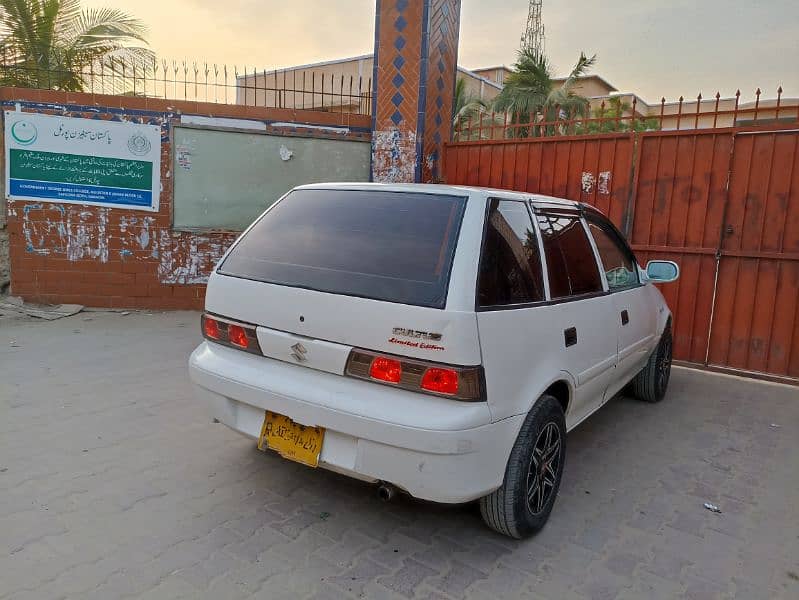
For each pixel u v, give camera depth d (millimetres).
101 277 8352
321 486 3697
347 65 22406
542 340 3164
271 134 8500
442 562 3016
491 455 2791
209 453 4059
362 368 2795
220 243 8570
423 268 2859
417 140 8359
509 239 3178
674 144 6914
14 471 3662
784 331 6426
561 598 2799
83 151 8047
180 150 8297
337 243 3189
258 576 2814
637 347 4719
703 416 5395
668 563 3121
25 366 5723
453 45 8836
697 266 6871
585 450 4547
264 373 3098
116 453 3984
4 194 8016
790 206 6297
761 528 3512
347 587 2777
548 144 7863
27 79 9375
